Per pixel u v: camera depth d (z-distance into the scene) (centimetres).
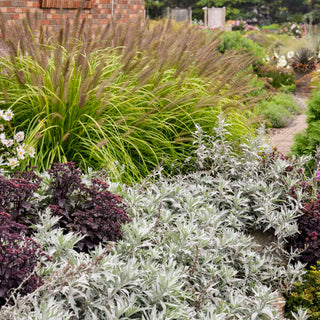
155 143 516
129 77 535
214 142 487
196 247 316
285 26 3350
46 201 344
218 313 311
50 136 457
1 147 421
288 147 848
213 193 427
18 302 229
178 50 567
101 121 447
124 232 336
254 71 1619
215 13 3316
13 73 513
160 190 409
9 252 243
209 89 569
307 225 419
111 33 584
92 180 340
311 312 367
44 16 944
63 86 455
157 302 283
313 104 652
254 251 411
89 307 266
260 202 426
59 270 257
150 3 4912
